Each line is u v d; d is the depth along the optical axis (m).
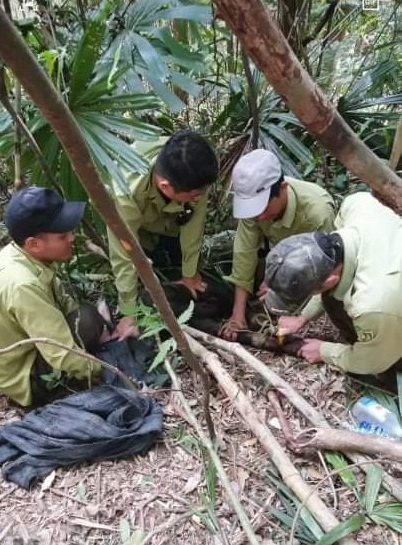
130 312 1.79
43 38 2.13
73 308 1.95
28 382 1.81
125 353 1.95
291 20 2.54
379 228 1.70
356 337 1.91
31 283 1.71
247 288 2.15
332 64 3.34
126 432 1.66
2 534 1.47
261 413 1.80
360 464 1.45
